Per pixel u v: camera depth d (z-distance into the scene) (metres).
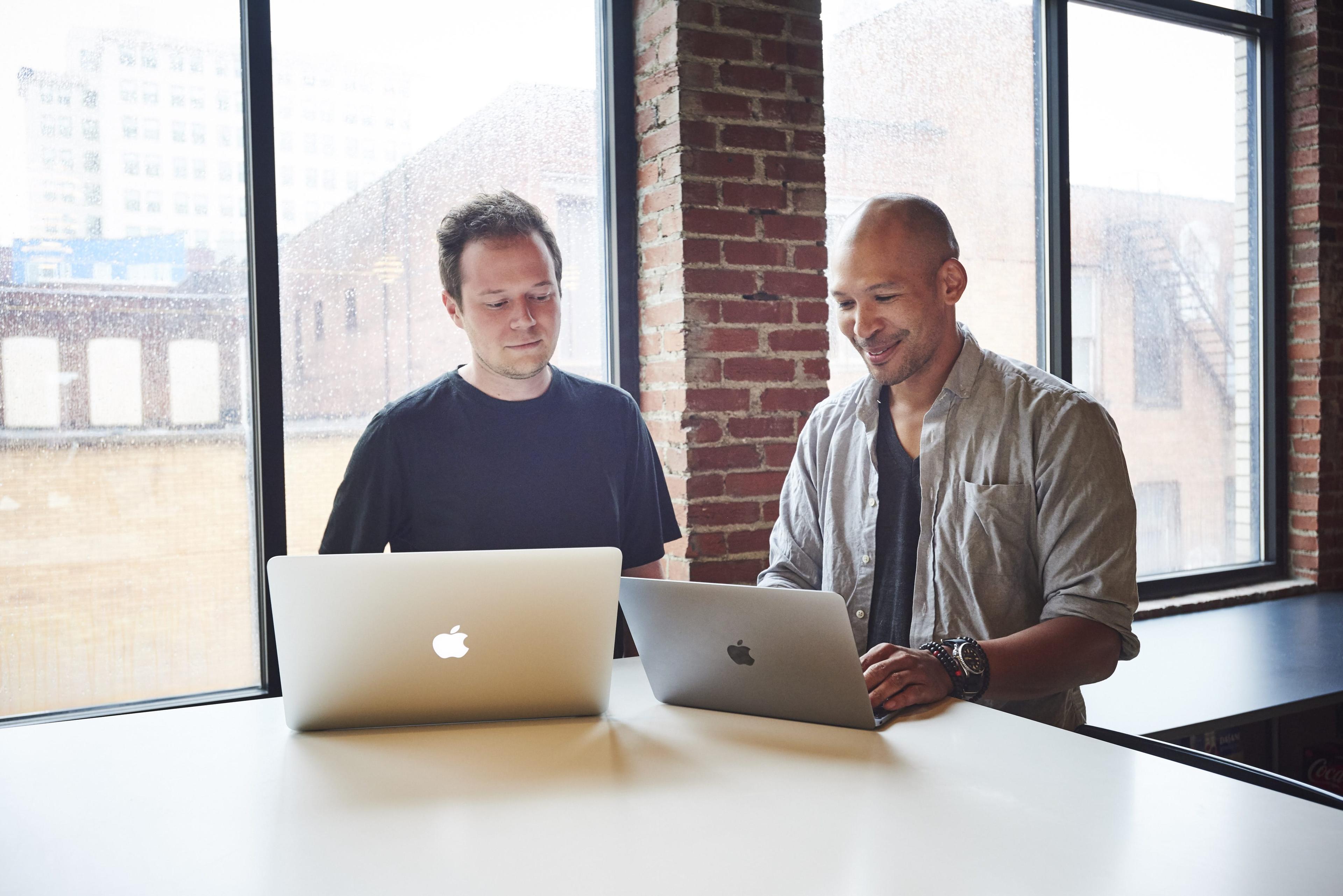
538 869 0.88
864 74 2.86
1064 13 3.14
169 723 1.36
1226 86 3.49
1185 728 2.07
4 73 1.97
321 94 2.24
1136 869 0.86
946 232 1.70
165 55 2.10
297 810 1.03
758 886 0.84
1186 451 3.42
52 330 2.02
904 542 1.72
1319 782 2.93
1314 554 3.48
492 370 1.93
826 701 1.27
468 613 1.28
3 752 1.24
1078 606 1.48
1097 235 3.25
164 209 2.10
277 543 2.19
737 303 2.44
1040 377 1.64
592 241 2.56
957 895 0.81
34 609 2.02
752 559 2.47
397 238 2.32
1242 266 3.53
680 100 2.38
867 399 1.77
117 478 2.08
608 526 1.94
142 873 0.89
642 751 1.21
